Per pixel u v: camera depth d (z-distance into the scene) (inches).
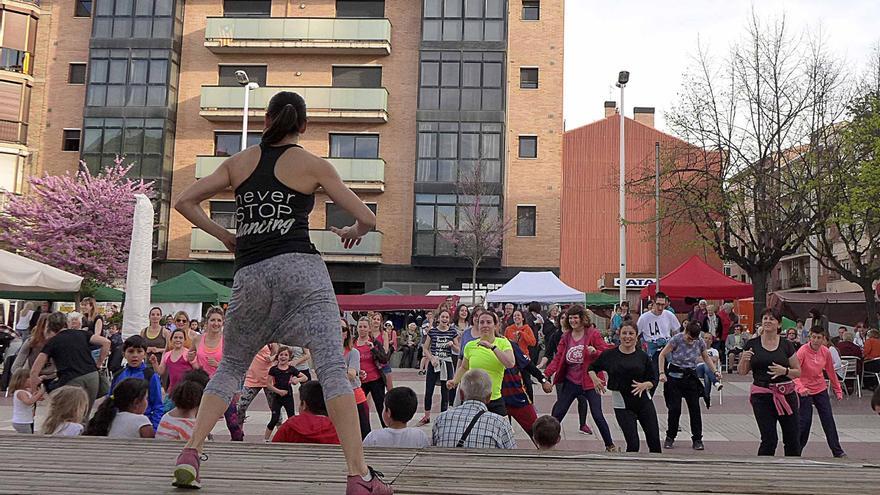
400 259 1374.3
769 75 1061.8
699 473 151.5
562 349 402.3
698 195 1101.7
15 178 1385.3
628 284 1604.3
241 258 120.7
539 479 141.9
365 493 112.7
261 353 398.3
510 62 1408.7
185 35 1437.0
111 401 262.4
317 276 119.1
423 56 1393.9
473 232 1268.5
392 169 1395.2
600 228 1695.4
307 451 167.8
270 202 120.3
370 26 1393.9
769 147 1059.3
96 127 1375.5
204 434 124.1
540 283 933.8
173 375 377.4
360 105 1381.6
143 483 131.3
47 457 156.9
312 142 1406.3
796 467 160.9
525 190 1375.5
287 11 1438.2
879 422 530.9
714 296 906.1
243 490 126.6
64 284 600.1
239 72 1201.4
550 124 1390.3
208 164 1369.3
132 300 553.0
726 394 687.1
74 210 1270.9
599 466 156.6
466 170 1365.7
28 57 1414.9
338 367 115.7
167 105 1385.3
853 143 943.0
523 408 357.7
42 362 352.5
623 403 326.3
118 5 1401.3
